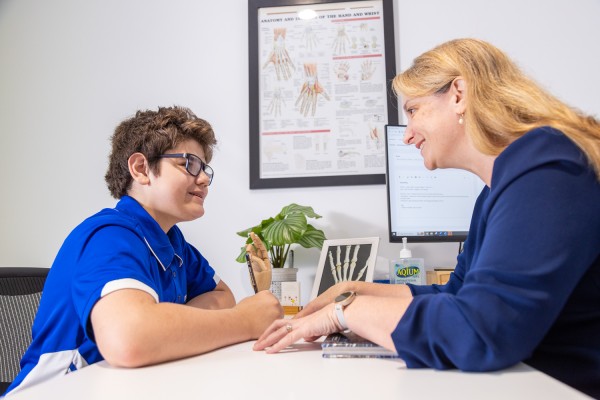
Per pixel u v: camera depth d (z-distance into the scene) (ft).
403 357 1.92
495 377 1.74
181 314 2.43
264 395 1.55
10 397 1.66
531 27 6.23
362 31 6.46
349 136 6.31
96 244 2.79
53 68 6.82
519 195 1.98
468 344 1.78
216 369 2.03
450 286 3.38
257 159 6.31
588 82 6.10
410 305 2.00
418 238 5.42
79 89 6.75
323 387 1.63
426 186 5.51
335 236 6.13
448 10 6.35
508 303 1.79
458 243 5.97
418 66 2.91
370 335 2.13
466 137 2.74
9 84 6.86
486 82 2.53
